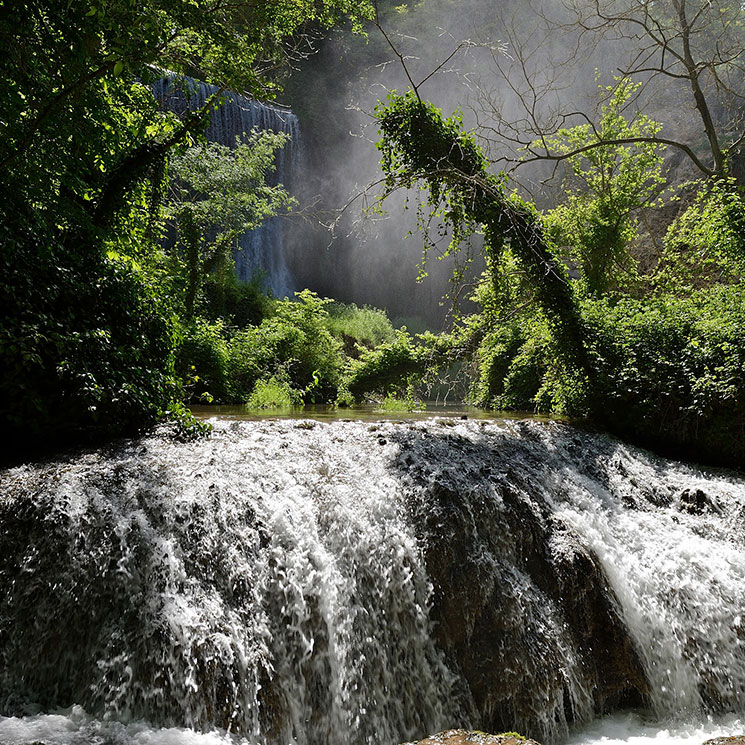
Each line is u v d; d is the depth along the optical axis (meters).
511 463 7.19
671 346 9.55
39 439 6.02
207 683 4.37
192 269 18.11
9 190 6.20
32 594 4.51
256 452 6.44
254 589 4.96
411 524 5.75
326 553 5.38
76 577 4.61
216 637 4.54
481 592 5.44
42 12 5.55
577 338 9.96
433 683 5.10
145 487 5.28
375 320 26.00
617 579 6.04
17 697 4.28
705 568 6.32
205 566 4.92
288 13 9.17
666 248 15.93
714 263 14.52
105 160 7.38
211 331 15.28
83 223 6.81
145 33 5.78
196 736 4.13
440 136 9.68
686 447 8.92
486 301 11.82
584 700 5.33
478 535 5.90
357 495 5.87
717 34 20.94
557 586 5.82
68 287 6.60
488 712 5.00
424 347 14.20
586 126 16.69
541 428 8.87
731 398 8.30
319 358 17.77
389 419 9.41
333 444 6.98
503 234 9.92
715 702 5.62
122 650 4.38
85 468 5.43
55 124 6.12
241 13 8.51
